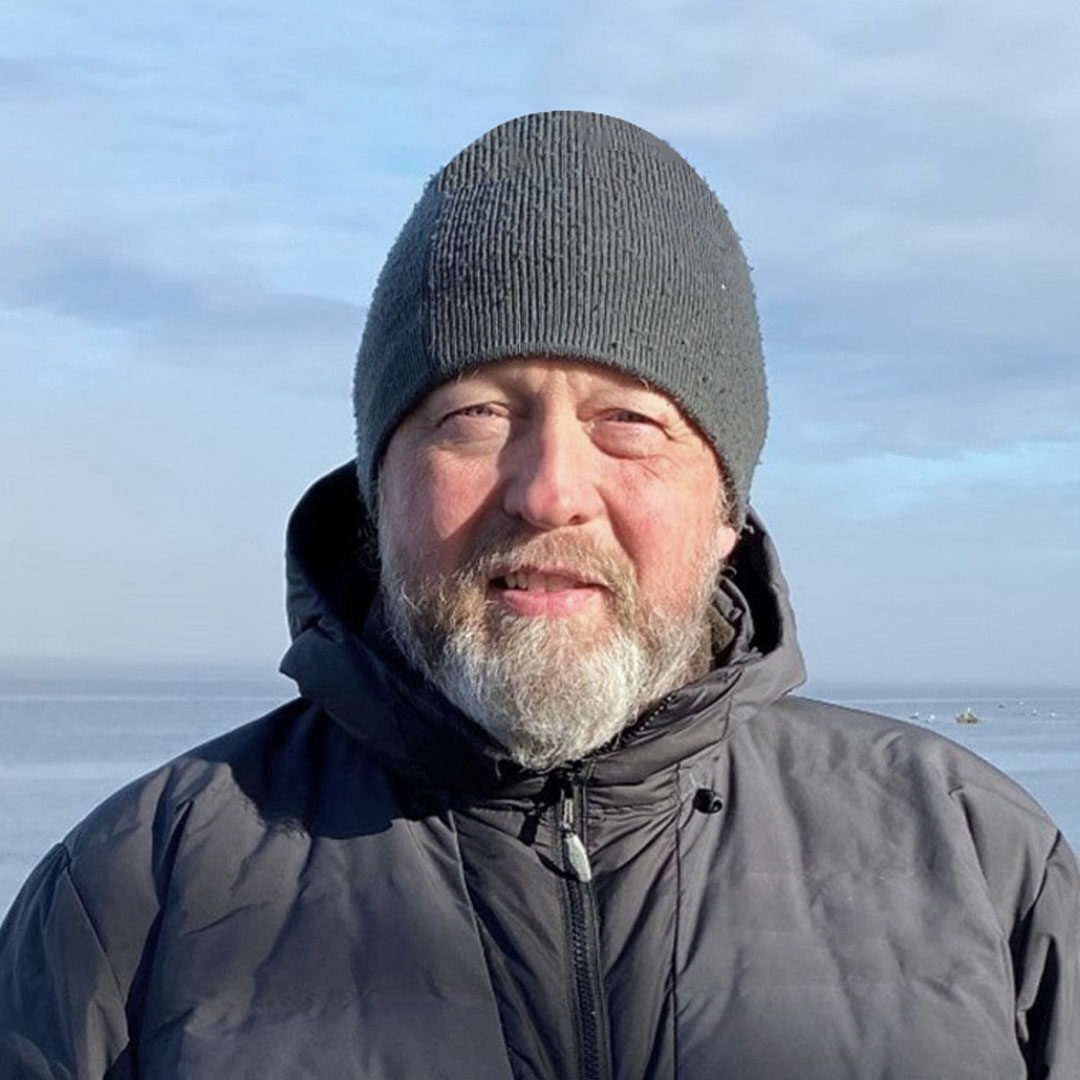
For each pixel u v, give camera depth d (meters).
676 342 2.48
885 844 2.55
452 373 2.45
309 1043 2.26
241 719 70.00
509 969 2.34
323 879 2.42
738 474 2.64
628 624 2.41
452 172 2.64
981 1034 2.34
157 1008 2.32
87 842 2.50
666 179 2.63
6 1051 2.37
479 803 2.45
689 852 2.47
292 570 2.71
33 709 89.38
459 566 2.41
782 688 2.64
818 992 2.34
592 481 2.41
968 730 57.50
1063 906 2.57
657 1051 2.28
